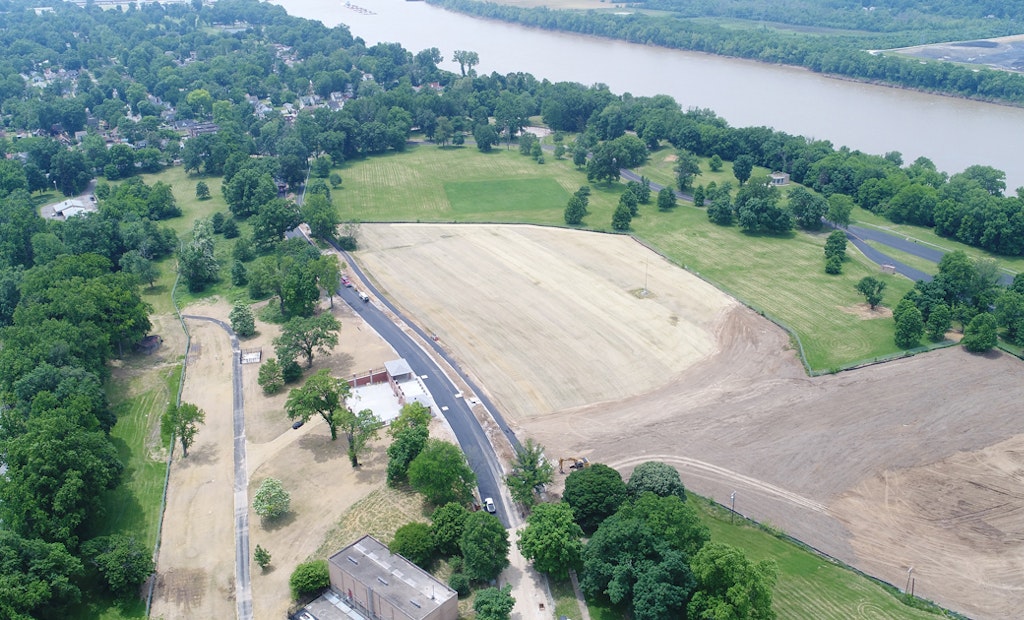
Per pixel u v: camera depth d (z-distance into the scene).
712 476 194.38
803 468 196.50
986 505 183.25
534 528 160.50
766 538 175.00
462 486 181.25
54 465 165.75
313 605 157.00
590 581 154.88
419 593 150.38
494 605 146.50
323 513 182.62
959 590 160.50
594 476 174.38
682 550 151.00
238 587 162.88
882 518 180.38
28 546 151.62
